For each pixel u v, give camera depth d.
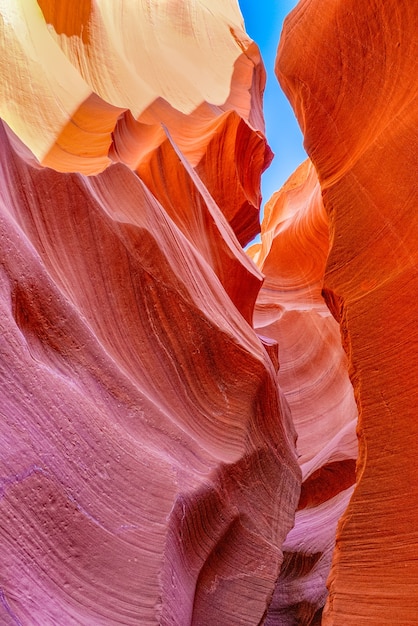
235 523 4.99
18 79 6.92
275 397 6.36
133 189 5.49
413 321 3.67
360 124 5.31
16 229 3.71
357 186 4.88
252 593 4.83
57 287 3.92
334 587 3.36
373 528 3.36
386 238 4.27
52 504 3.01
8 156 4.25
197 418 5.09
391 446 3.50
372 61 5.35
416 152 4.19
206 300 5.78
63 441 3.26
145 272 5.03
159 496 3.79
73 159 6.60
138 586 3.28
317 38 6.39
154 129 8.29
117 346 4.57
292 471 6.46
